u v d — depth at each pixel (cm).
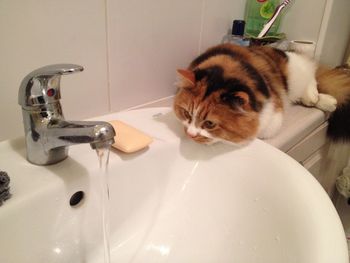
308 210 44
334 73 110
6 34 51
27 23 52
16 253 45
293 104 101
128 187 59
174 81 86
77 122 46
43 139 48
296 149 83
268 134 75
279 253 45
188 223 61
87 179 51
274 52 98
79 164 53
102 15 62
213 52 83
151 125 71
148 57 76
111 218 57
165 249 59
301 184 50
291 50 110
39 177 49
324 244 37
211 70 72
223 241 56
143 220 62
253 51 91
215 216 60
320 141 98
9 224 43
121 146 57
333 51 117
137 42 72
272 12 105
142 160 60
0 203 43
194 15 84
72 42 60
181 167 67
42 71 43
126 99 75
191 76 68
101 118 69
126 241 59
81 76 64
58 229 50
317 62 109
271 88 84
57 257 51
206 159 67
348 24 118
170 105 86
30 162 52
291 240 44
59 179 49
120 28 67
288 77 97
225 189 62
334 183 131
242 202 58
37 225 47
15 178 48
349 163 130
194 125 68
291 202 48
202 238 58
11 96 55
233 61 78
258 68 83
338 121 102
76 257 54
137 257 57
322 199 45
